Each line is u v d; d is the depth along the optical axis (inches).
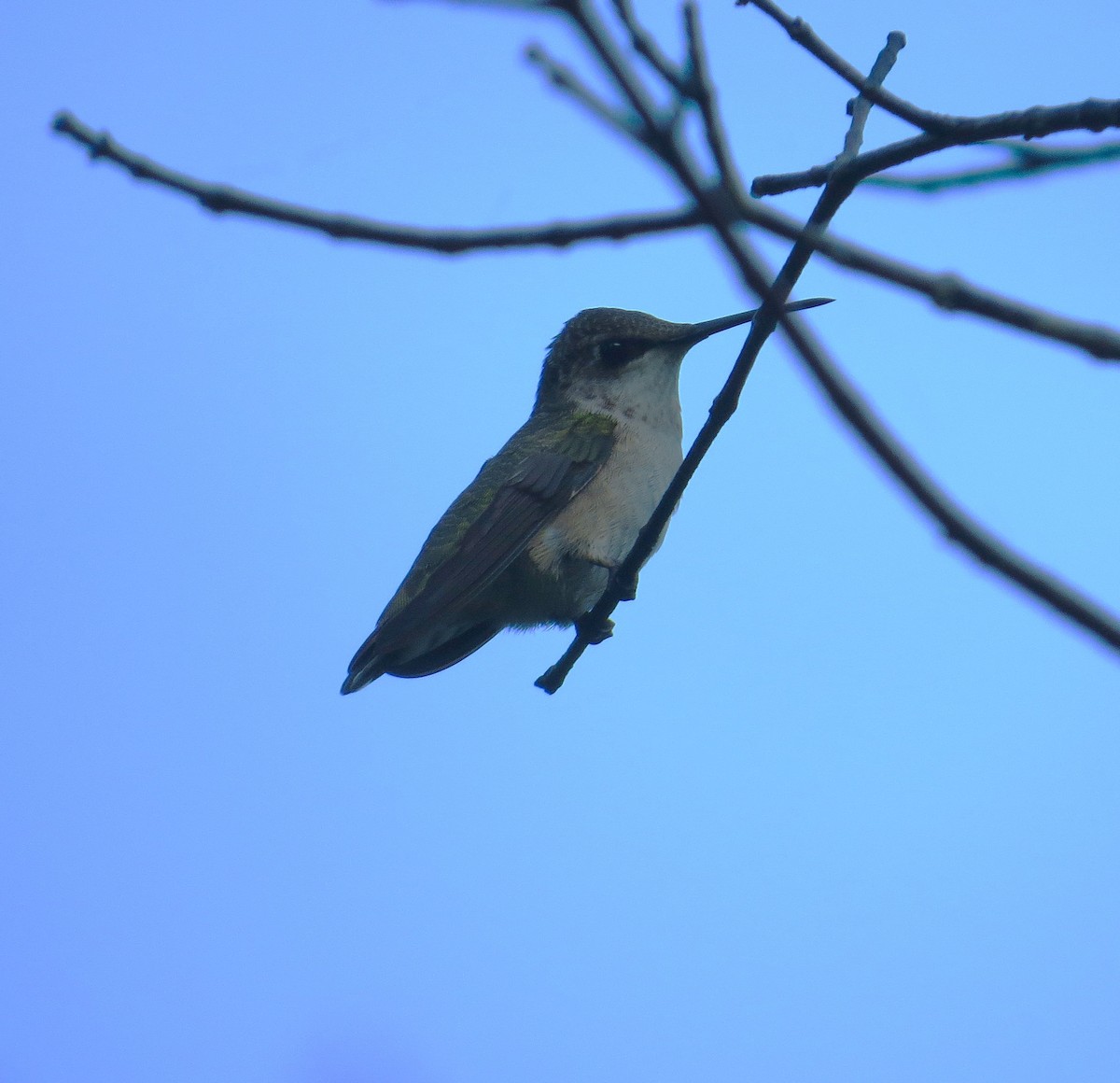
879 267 134.6
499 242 150.6
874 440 134.9
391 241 151.9
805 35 178.4
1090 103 158.2
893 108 171.2
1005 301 130.3
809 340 132.8
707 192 133.0
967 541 137.6
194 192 157.2
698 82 136.9
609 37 128.2
